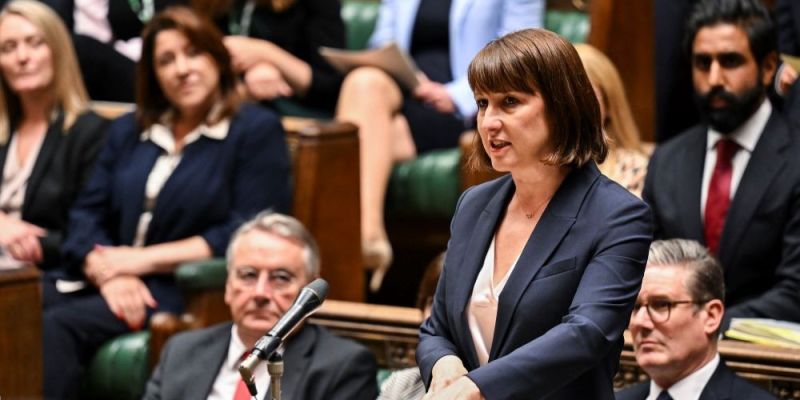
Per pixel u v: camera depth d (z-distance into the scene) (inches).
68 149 554.9
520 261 259.8
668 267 361.4
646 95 546.9
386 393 345.1
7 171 557.9
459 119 592.4
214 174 519.8
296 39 607.2
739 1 446.0
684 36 460.4
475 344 266.2
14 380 483.5
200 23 524.1
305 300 267.6
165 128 530.0
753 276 440.5
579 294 252.5
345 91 576.1
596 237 255.4
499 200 270.4
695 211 446.3
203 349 426.3
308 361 405.1
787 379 373.7
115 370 502.6
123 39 653.9
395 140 579.2
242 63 592.4
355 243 530.6
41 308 492.7
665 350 360.2
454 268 271.3
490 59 256.4
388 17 629.0
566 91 255.9
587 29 619.5
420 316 413.4
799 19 524.7
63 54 560.1
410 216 580.4
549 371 245.3
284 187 526.3
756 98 443.8
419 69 609.9
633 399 371.2
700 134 454.9
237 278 418.6
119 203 529.7
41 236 548.1
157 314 490.6
